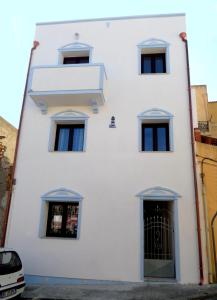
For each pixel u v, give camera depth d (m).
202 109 13.52
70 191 9.32
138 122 9.84
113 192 9.16
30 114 10.51
